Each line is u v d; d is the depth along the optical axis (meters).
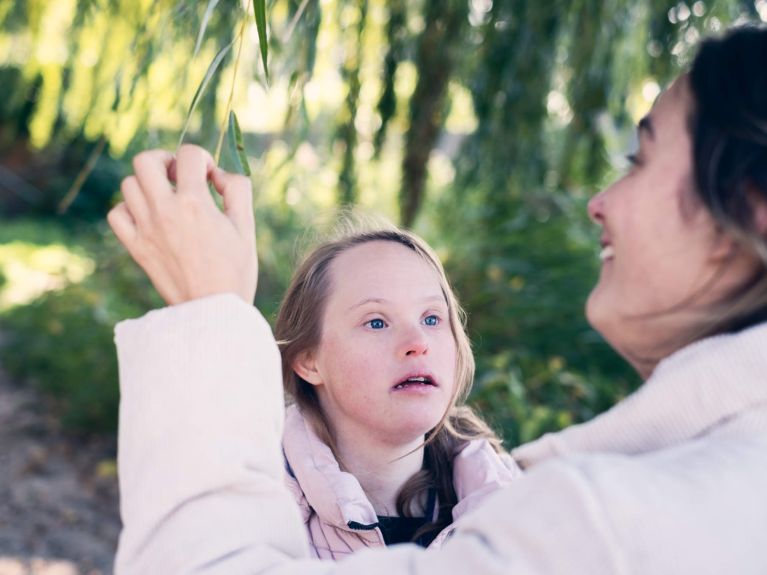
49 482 3.65
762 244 0.62
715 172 0.64
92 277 5.30
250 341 0.68
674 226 0.68
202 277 0.70
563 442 0.73
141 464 0.65
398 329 1.02
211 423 0.65
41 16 3.57
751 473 0.58
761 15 2.91
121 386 0.68
